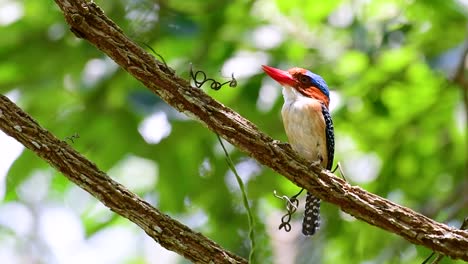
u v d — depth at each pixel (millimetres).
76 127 11930
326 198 6590
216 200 12477
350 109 12648
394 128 13336
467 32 12328
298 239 13109
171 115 11211
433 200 13781
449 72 12312
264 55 12586
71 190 15391
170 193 12414
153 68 6547
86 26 6465
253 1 12547
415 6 12555
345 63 12656
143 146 12070
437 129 13398
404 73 12445
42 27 12109
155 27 11383
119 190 6387
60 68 11945
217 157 12414
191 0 12039
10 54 11953
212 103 6609
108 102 11938
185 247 6445
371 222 6547
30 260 16344
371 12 12664
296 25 13023
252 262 6941
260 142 6578
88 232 13641
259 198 12492
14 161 11773
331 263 13562
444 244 6461
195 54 12219
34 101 12055
